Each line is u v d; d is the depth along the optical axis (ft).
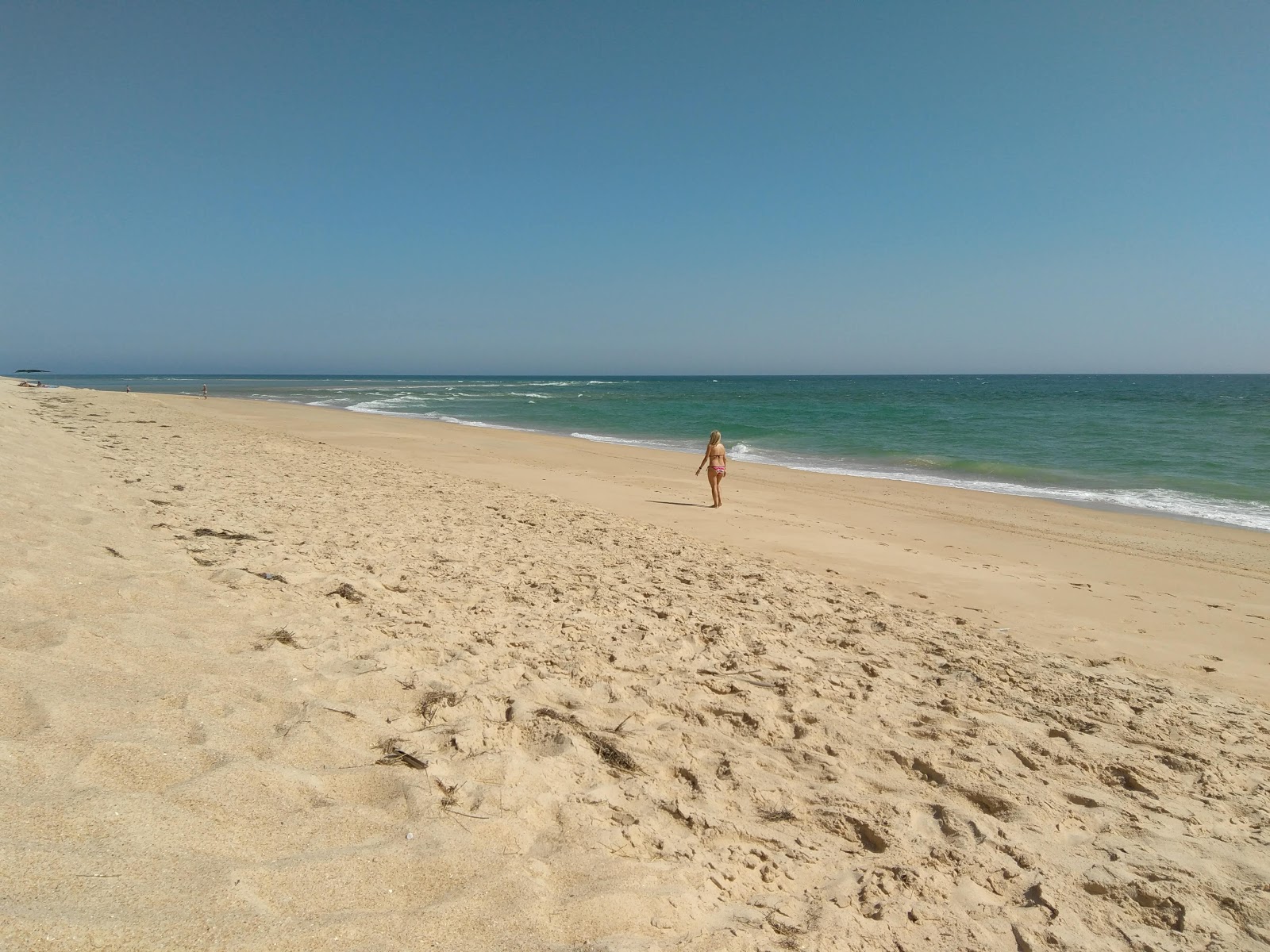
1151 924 9.78
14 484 23.36
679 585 24.00
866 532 39.19
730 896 9.11
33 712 8.84
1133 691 18.28
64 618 12.37
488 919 7.34
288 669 12.75
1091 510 49.34
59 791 7.38
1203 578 32.27
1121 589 29.94
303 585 18.35
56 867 6.26
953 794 12.51
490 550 26.04
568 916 7.73
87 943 5.53
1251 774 14.11
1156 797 13.02
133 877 6.47
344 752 10.24
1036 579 30.71
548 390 309.63
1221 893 10.41
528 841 9.16
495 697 13.48
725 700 15.08
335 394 216.33
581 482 52.29
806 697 15.66
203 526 23.27
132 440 50.96
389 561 22.54
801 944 8.31
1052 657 20.62
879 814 11.53
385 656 14.43
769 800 11.63
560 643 17.11
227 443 56.03
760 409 157.69
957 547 36.63
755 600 23.00
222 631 14.07
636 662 16.51
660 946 7.65
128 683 10.52
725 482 56.95
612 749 12.30
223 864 7.04
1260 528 44.24
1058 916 9.65
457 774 10.28
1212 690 19.31
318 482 38.50
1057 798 12.63
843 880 9.84
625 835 9.82
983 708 16.20
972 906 9.64
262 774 8.82
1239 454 78.48
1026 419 126.62
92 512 21.66
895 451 83.56
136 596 14.73
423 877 7.75
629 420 126.93
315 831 8.10
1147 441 91.15
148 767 8.34
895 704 15.88
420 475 46.85
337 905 6.98
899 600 25.96
